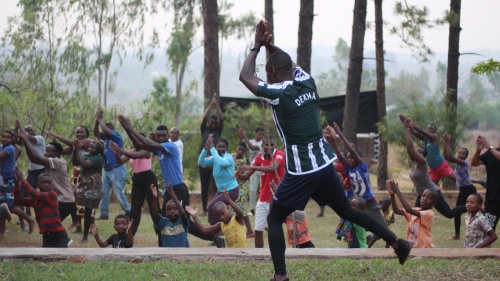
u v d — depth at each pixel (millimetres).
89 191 12555
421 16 20203
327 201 6648
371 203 11297
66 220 15273
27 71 20141
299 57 21484
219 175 13414
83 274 7680
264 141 11914
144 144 11711
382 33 22500
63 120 18016
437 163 14828
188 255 8492
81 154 13328
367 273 7879
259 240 11945
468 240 10555
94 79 26672
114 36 27375
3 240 12539
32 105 17438
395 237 6770
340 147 22844
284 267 6676
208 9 21500
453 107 20375
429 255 8578
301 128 6391
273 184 10516
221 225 10531
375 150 31281
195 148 19875
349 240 10844
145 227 14836
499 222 16672
